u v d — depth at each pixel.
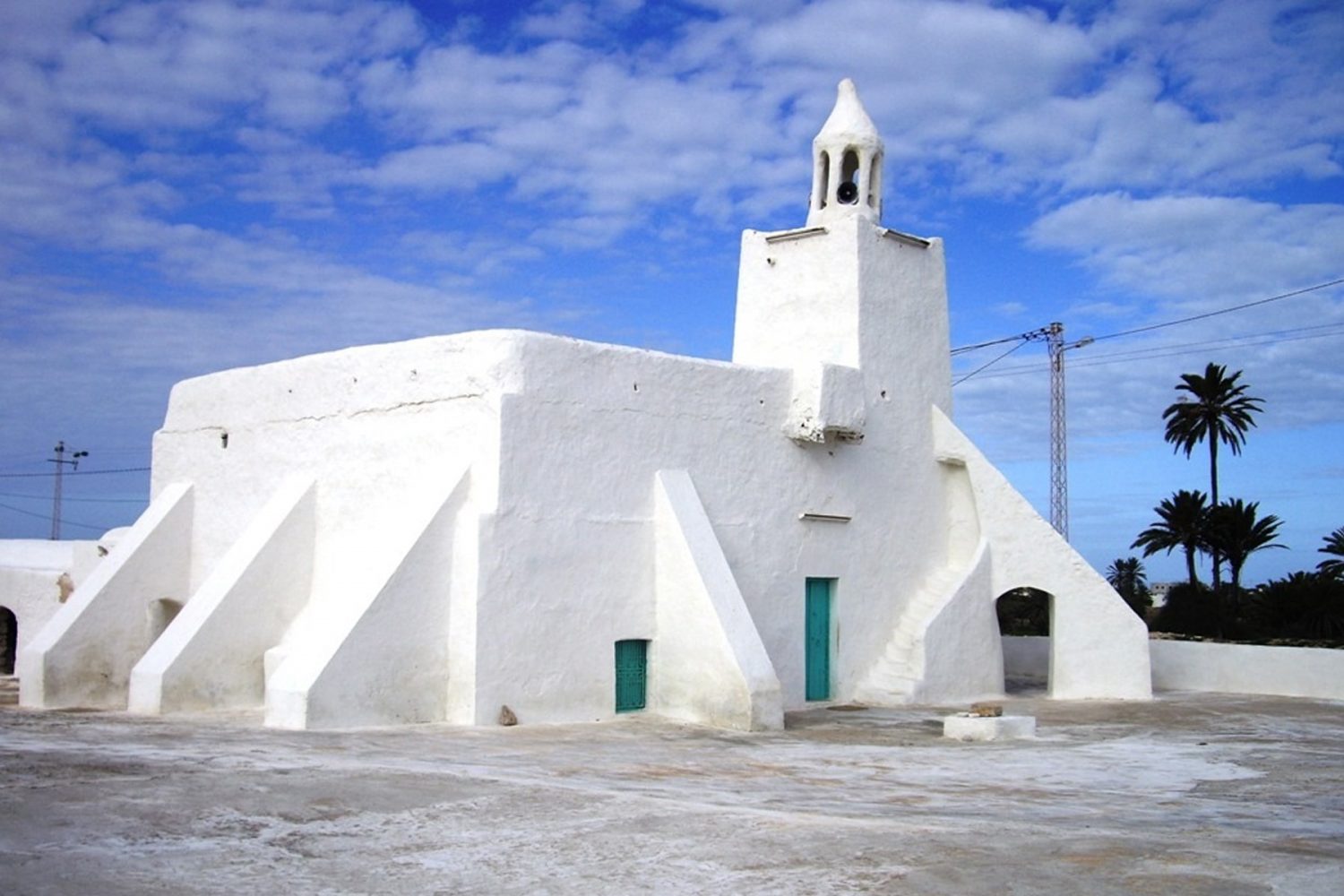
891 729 18.14
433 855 8.95
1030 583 23.55
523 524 17.47
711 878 8.37
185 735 14.96
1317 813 11.68
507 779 11.84
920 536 23.94
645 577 19.05
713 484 20.17
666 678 18.81
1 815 9.69
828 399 21.33
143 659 18.41
